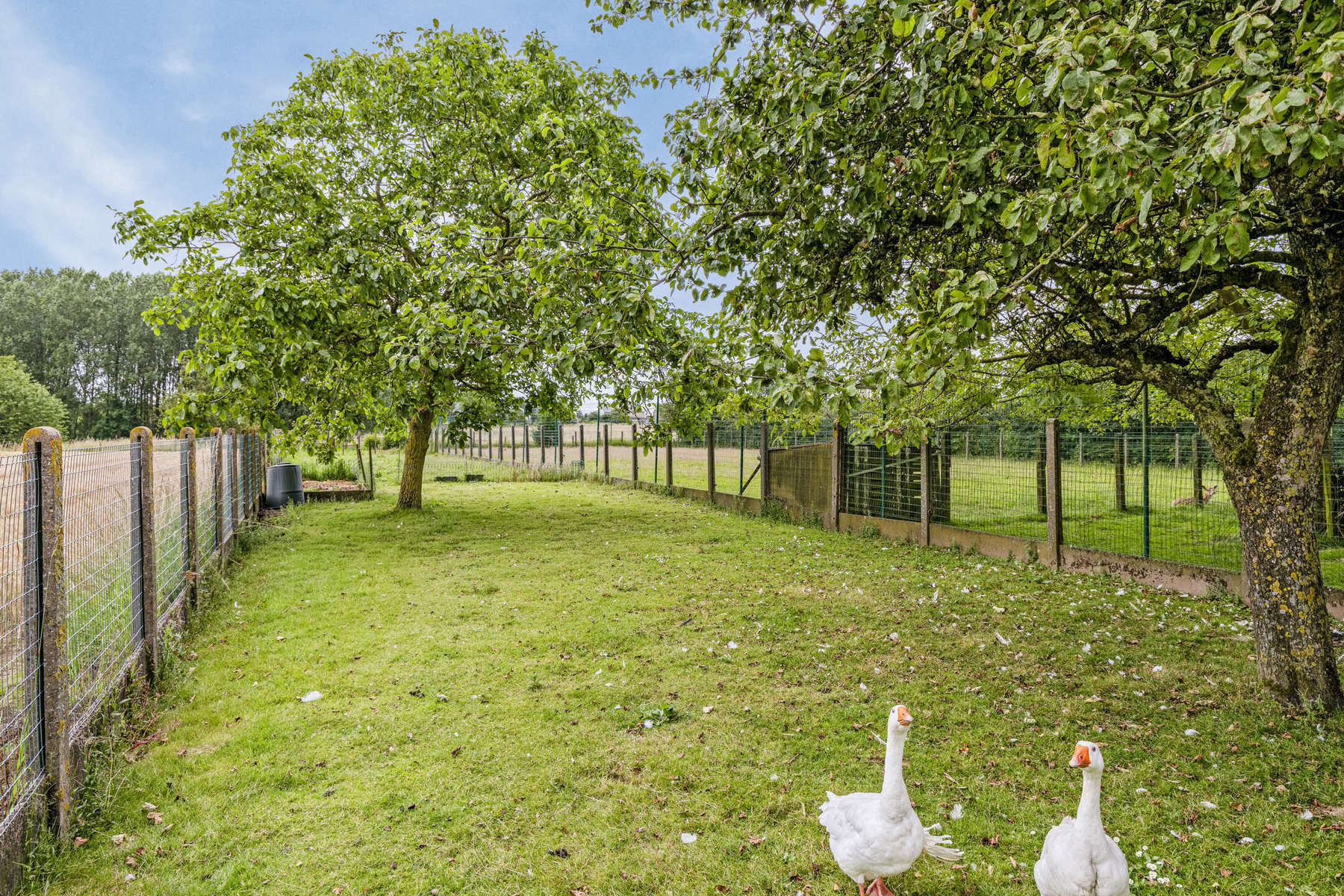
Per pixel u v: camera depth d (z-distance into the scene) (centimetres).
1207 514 1144
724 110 593
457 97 1392
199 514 844
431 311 736
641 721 507
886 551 1163
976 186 487
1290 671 511
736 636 698
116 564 498
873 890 320
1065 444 1203
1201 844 354
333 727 499
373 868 346
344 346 1164
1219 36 292
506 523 1474
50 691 357
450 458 4250
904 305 604
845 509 1408
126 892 326
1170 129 354
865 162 516
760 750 461
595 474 2586
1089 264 553
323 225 1136
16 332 8000
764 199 598
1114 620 735
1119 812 383
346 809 397
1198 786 409
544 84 1395
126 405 8094
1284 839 355
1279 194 467
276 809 396
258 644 681
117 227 1060
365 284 1088
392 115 1409
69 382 8150
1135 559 907
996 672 593
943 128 507
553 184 1010
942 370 380
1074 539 1079
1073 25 355
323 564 1049
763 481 1691
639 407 785
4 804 325
